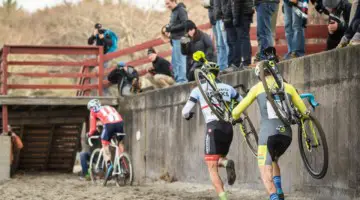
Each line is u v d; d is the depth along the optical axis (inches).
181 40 860.0
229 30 768.9
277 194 512.7
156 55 1021.2
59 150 1379.2
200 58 579.8
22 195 760.3
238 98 575.5
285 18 690.2
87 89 1245.1
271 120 512.1
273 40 714.8
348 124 555.8
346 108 558.9
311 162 600.4
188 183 860.6
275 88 510.0
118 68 1130.7
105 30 1223.5
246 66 750.5
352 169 548.7
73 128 1343.5
